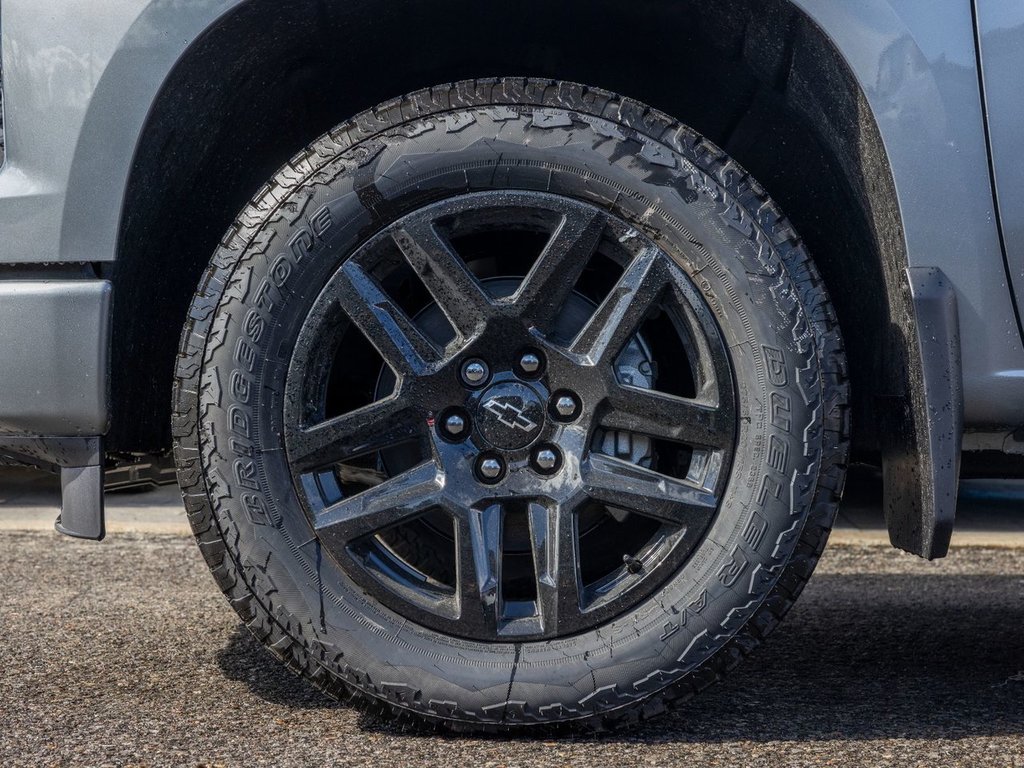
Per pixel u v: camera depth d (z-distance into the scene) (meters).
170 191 1.96
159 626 2.74
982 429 1.85
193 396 1.80
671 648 1.79
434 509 1.83
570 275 1.79
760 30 1.83
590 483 1.78
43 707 2.02
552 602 1.78
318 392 1.82
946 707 2.08
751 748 1.80
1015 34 1.78
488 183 1.80
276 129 2.11
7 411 1.82
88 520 1.83
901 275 1.81
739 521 1.78
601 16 1.90
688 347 1.83
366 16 1.86
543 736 1.83
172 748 1.78
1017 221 1.78
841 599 3.22
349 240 1.79
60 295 1.80
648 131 1.81
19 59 1.81
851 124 1.87
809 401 1.78
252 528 1.78
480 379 1.79
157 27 1.78
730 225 1.79
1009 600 3.21
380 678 1.79
